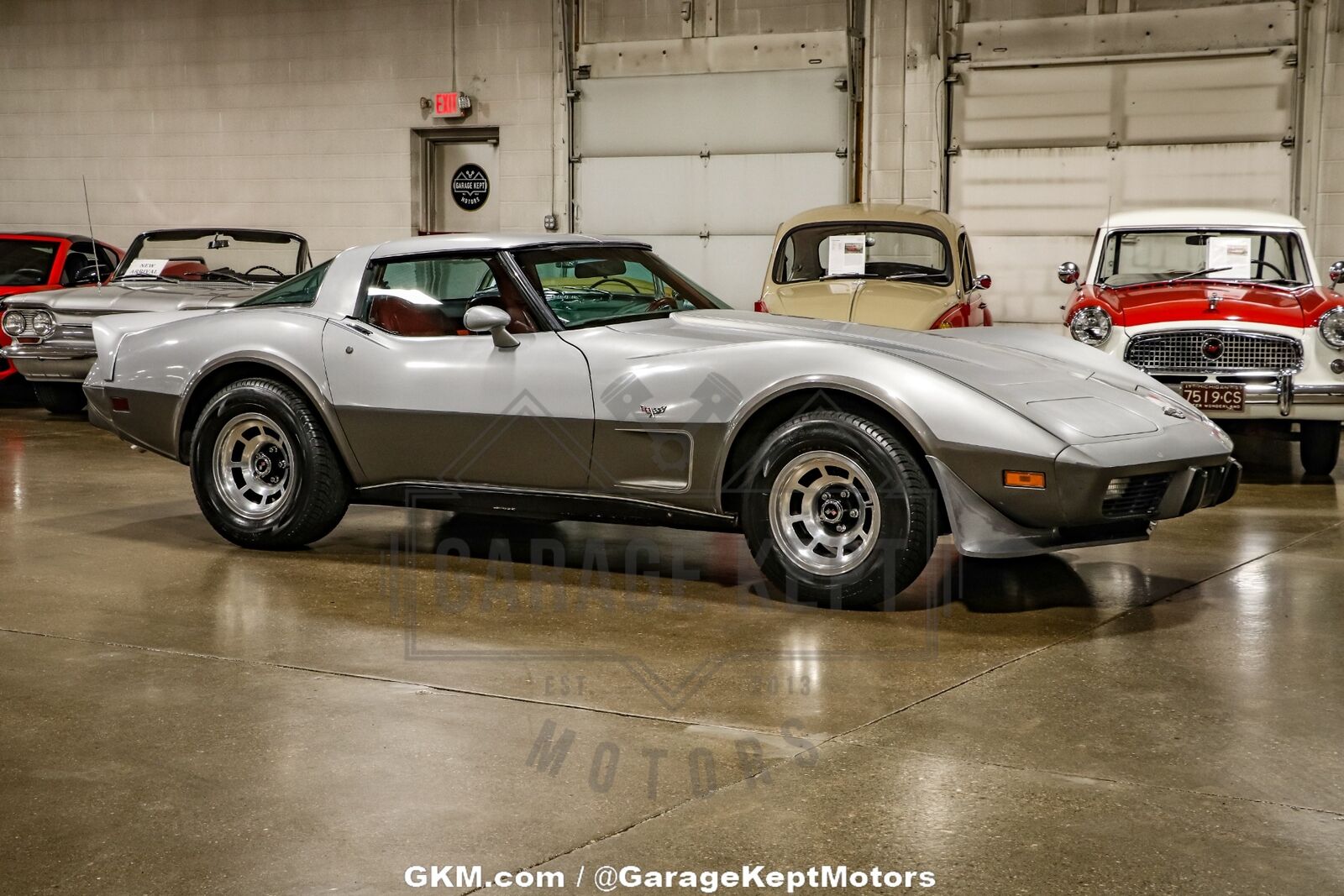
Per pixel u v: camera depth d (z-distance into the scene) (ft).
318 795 8.66
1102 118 36.32
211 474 16.37
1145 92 35.83
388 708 10.41
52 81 47.60
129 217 47.32
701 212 40.78
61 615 13.24
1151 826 8.20
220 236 29.89
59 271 33.91
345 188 44.52
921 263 27.40
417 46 43.16
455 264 15.52
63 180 47.96
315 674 11.30
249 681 11.10
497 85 42.50
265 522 16.12
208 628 12.76
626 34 41.01
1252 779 8.99
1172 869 7.61
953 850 7.86
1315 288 24.56
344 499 16.03
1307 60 34.27
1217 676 11.37
